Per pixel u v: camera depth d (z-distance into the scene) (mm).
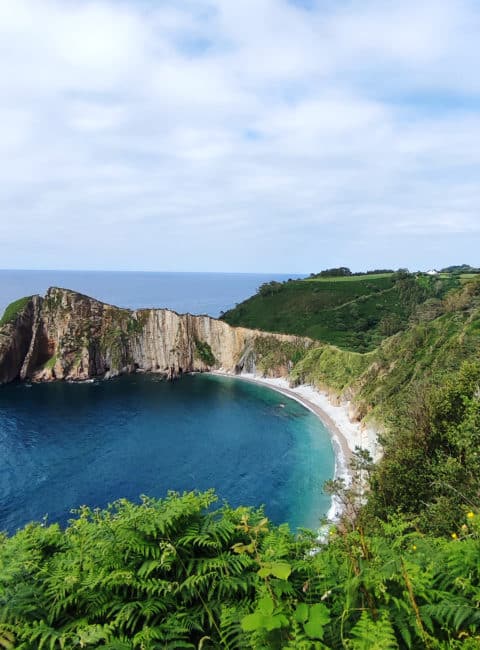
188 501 6793
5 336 113438
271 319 135500
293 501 51906
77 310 125000
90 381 118688
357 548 5367
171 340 133000
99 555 5832
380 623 3809
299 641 3895
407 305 136500
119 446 70438
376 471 29703
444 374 40781
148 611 5086
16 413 87312
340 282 156875
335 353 107875
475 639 3883
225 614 4871
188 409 93438
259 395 106000
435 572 5020
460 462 20219
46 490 53562
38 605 5078
